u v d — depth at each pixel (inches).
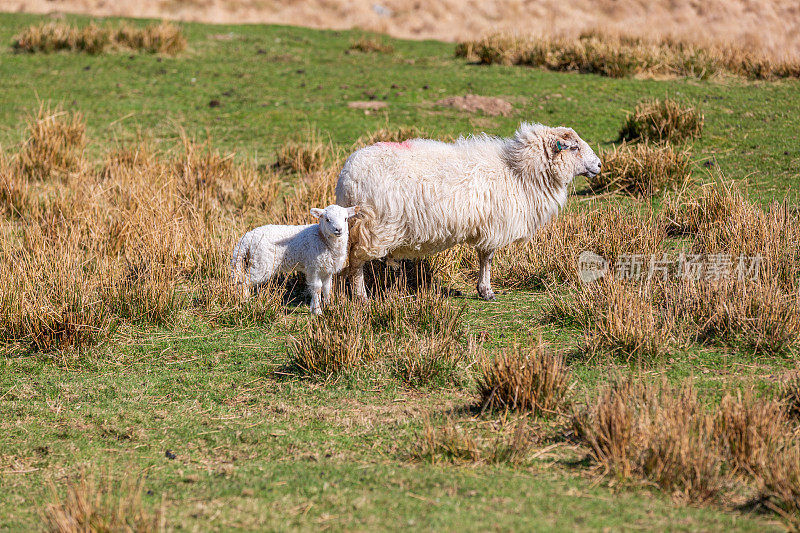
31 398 343.6
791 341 356.8
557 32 1279.5
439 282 486.6
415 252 451.2
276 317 433.4
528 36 1147.9
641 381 315.3
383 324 410.9
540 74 988.6
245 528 224.5
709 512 226.5
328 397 336.5
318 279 437.4
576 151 451.5
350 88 945.5
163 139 780.0
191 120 836.0
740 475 249.4
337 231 402.9
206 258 503.2
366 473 261.9
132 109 864.9
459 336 391.2
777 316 360.8
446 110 837.8
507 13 1695.4
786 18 1636.3
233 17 1561.3
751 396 293.3
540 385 307.1
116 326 416.8
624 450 254.2
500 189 437.4
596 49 1003.9
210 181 640.4
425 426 295.0
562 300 422.9
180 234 517.7
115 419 321.7
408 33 1524.4
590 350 361.7
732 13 1616.6
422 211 425.4
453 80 964.0
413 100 882.1
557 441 285.3
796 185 604.4
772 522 218.7
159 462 282.5
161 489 257.3
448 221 428.1
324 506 237.8
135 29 1129.4
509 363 316.8
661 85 920.3
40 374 370.3
